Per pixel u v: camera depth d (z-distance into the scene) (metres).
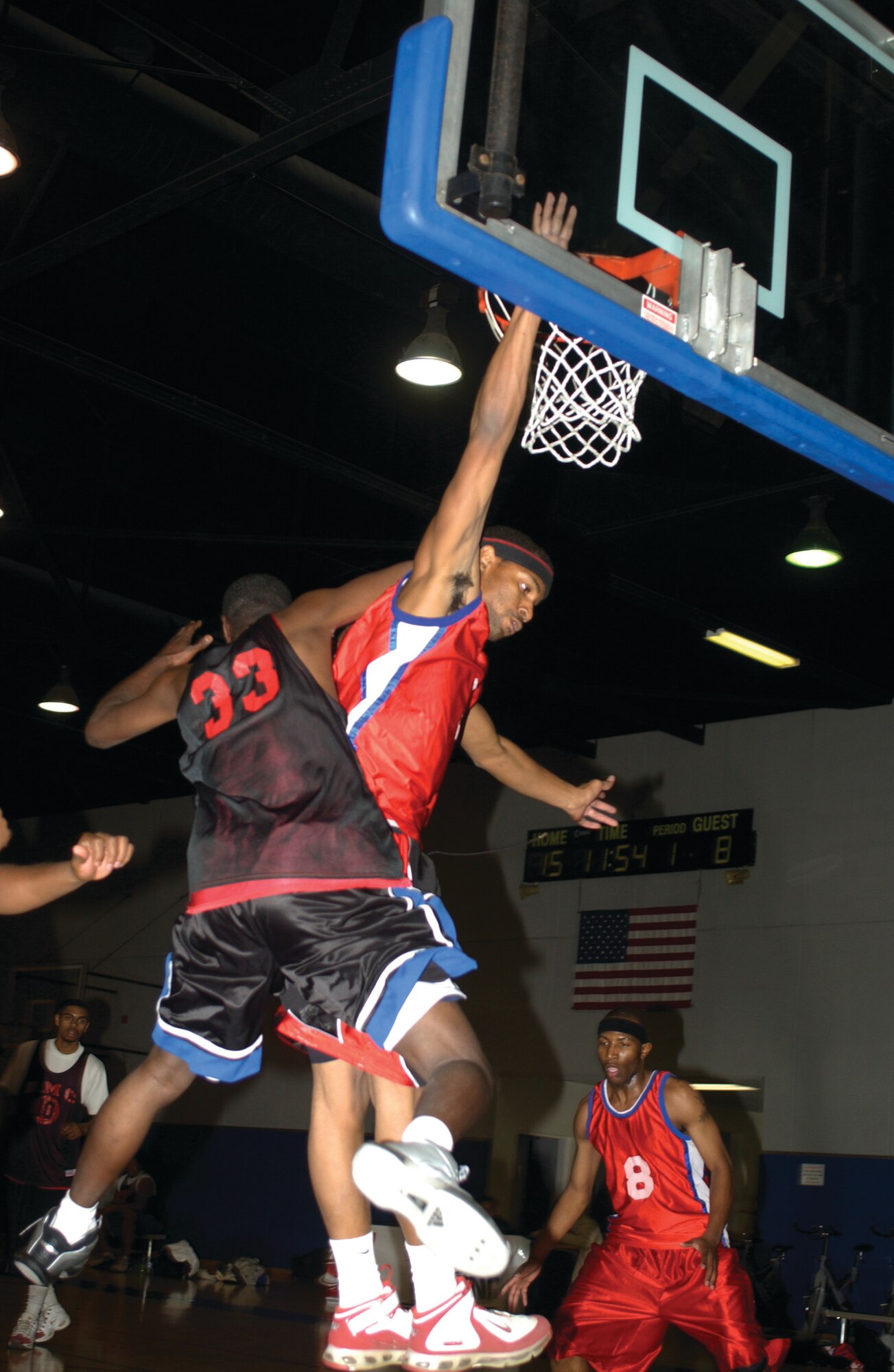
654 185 2.61
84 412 10.16
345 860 2.31
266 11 6.41
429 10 2.31
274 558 11.87
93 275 8.53
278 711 2.37
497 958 14.30
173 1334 7.56
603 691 12.27
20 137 7.12
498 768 3.16
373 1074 2.56
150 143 6.09
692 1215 5.02
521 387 2.38
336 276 7.14
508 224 2.32
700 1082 12.56
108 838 2.45
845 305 2.91
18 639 12.84
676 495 8.78
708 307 2.62
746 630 10.77
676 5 2.77
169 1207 15.76
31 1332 6.13
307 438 9.02
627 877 13.65
